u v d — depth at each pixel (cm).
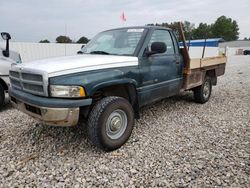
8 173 289
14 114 528
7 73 561
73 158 326
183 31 500
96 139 325
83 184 268
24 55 1376
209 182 268
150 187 261
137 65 381
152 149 351
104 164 310
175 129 434
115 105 335
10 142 377
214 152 340
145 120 483
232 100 670
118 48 419
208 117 507
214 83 669
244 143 370
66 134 406
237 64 2228
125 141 362
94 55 397
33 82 314
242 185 261
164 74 445
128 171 293
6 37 637
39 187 263
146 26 441
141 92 396
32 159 324
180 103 622
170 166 303
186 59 508
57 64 314
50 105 294
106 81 330
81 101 302
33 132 416
